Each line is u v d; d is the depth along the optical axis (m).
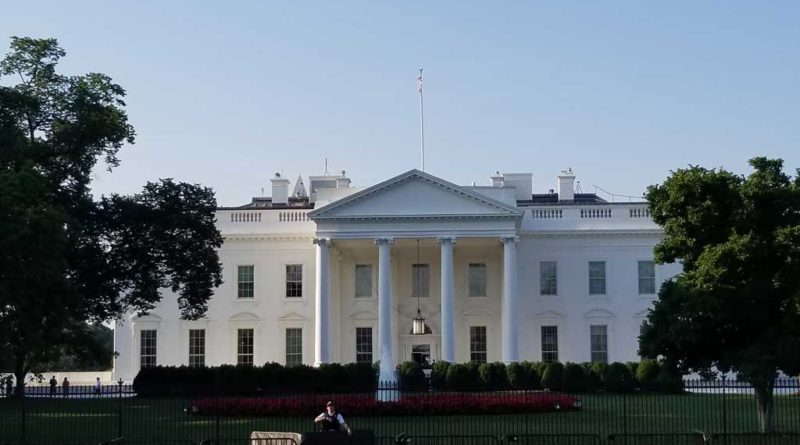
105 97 64.94
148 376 69.62
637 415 46.91
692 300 39.00
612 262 84.44
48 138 63.38
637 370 68.81
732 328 40.09
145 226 67.88
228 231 84.88
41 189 54.38
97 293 67.56
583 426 41.66
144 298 69.00
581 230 84.25
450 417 46.69
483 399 48.88
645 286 84.12
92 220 66.50
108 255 68.38
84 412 51.00
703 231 40.41
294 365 76.06
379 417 46.91
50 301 53.59
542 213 85.06
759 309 39.22
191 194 70.06
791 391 66.94
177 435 40.16
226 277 85.06
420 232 79.06
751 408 50.44
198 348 84.44
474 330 84.38
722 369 39.94
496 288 84.62
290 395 58.09
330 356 79.62
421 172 78.88
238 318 84.38
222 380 68.50
